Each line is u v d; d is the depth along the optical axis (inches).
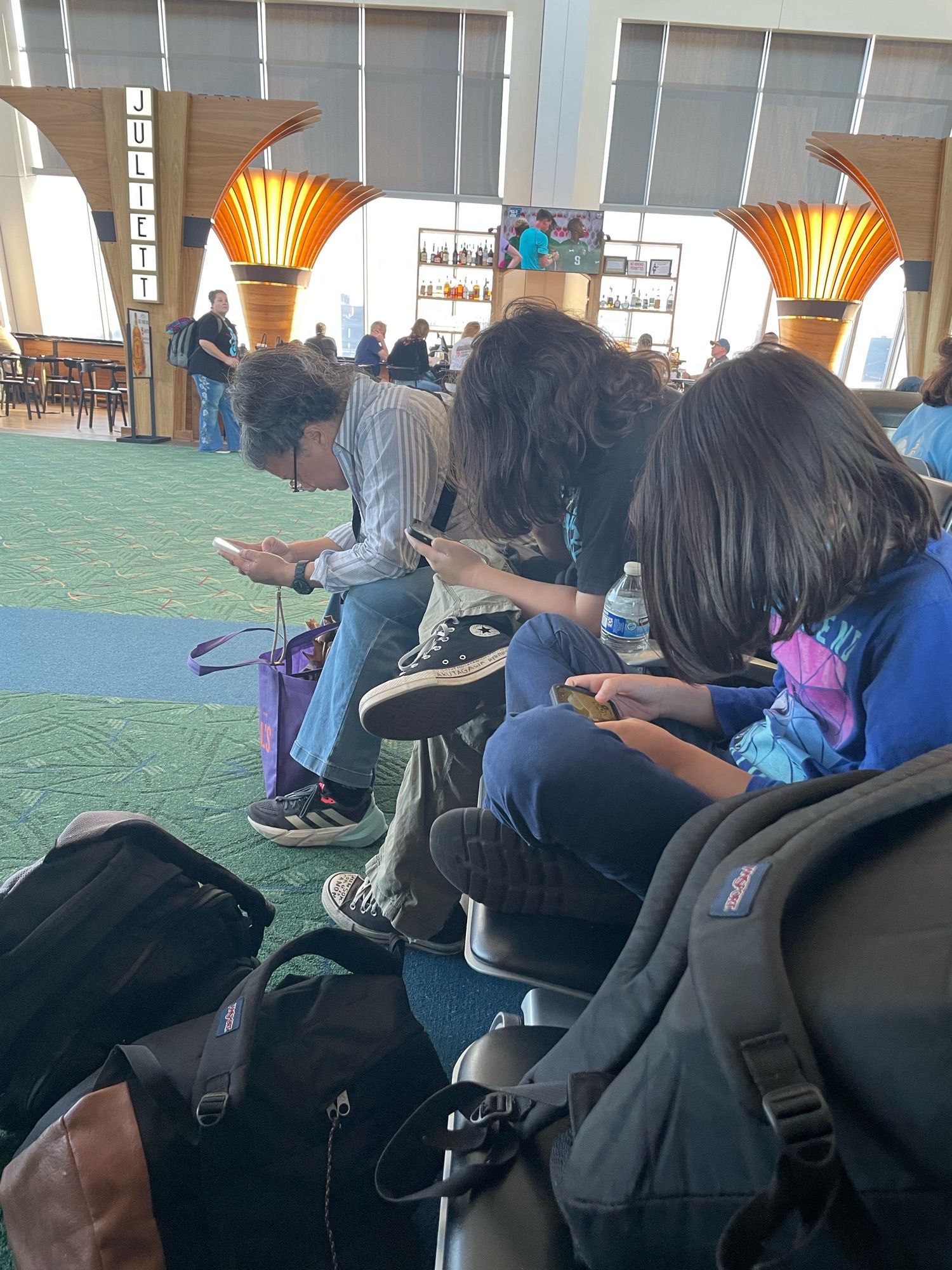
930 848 18.0
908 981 14.8
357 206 346.6
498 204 410.0
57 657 97.0
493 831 31.6
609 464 44.1
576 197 405.4
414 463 58.9
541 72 378.9
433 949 54.9
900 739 24.8
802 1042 14.9
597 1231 19.6
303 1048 33.8
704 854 19.8
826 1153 13.9
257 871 61.5
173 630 108.2
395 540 59.1
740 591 24.4
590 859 27.5
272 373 59.7
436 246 408.8
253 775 74.0
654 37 379.2
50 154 412.2
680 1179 18.1
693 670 27.3
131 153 259.8
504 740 28.7
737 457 23.5
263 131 262.4
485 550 58.3
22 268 426.3
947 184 289.9
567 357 42.1
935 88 384.8
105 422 353.7
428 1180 30.4
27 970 36.5
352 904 55.6
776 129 393.4
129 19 383.2
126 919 39.3
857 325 459.2
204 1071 31.1
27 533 154.9
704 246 426.3
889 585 26.2
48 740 77.7
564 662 40.8
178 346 267.1
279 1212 30.6
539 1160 25.8
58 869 39.8
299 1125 31.8
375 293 441.7
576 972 31.0
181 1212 29.6
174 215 269.6
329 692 60.6
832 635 28.1
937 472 68.8
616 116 393.4
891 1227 15.8
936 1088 14.4
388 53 384.8
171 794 70.2
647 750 31.9
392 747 84.4
